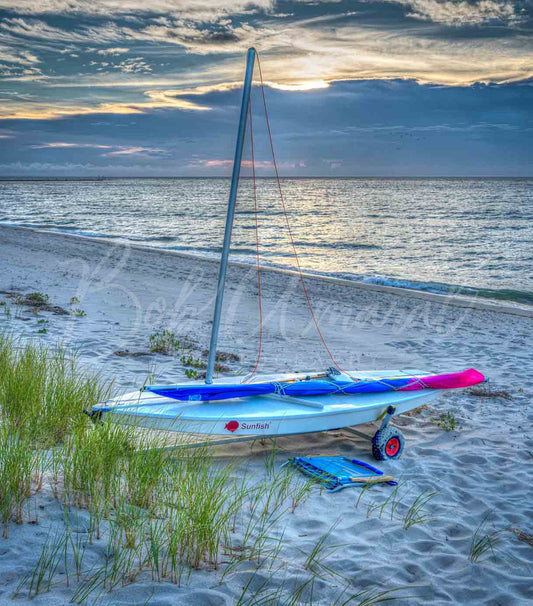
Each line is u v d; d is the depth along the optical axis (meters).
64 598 2.98
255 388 5.90
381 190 166.25
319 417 5.78
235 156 5.59
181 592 3.20
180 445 5.12
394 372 7.16
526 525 4.77
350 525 4.48
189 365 9.28
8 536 3.50
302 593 3.43
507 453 6.48
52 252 25.20
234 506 4.48
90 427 4.98
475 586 3.80
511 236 43.25
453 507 5.06
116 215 64.62
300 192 154.00
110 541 3.45
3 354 7.17
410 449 6.50
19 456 3.97
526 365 10.88
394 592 3.61
